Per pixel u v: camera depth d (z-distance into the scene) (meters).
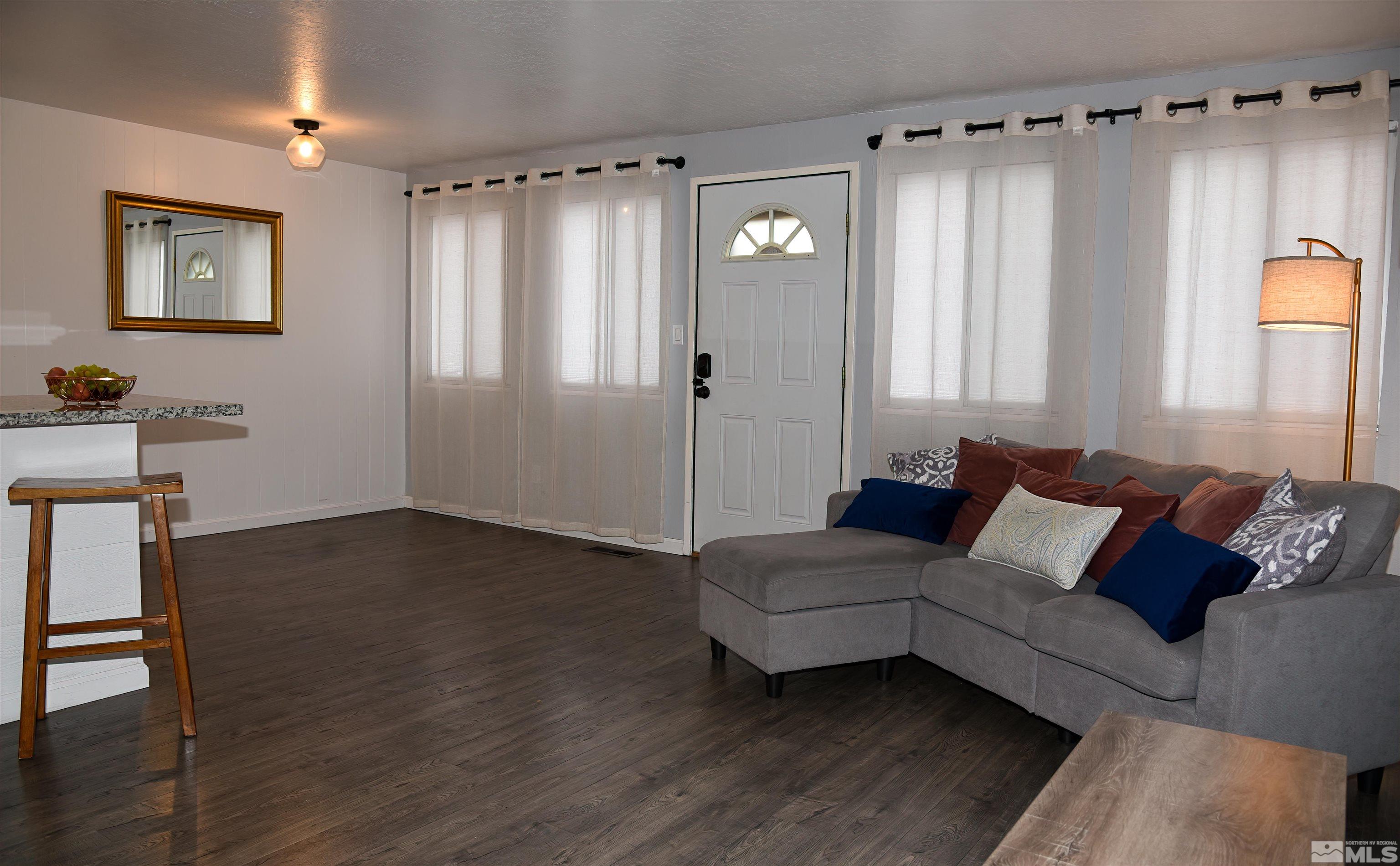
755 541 3.36
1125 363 3.88
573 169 5.38
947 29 3.33
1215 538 2.61
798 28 3.35
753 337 4.93
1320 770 1.67
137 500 2.97
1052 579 2.85
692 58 3.72
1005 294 4.11
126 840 2.07
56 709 2.81
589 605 4.11
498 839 2.11
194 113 4.77
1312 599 2.26
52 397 3.25
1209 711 2.21
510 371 5.75
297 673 3.19
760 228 4.89
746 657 3.13
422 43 3.61
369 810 2.24
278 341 5.75
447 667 3.28
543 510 5.67
